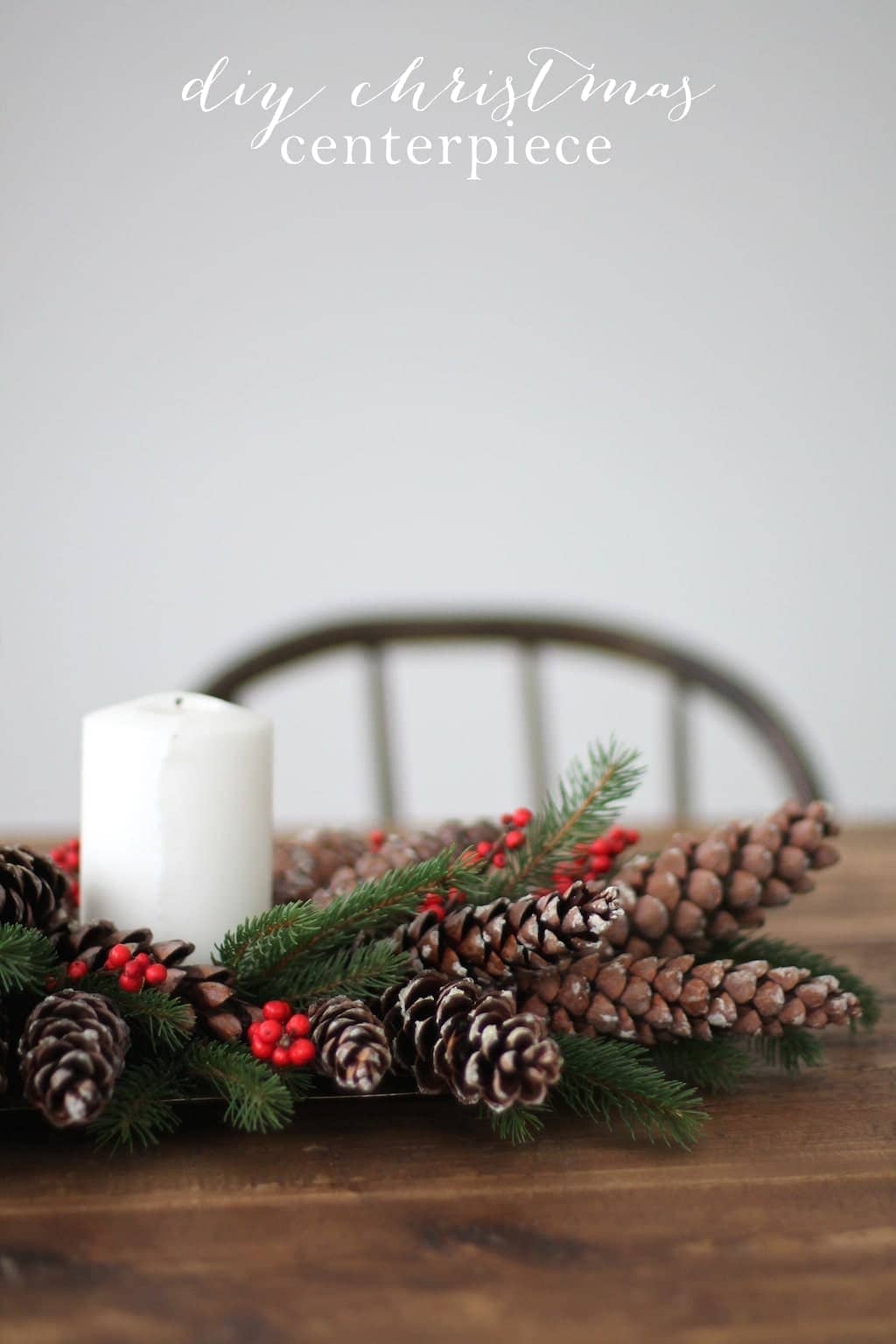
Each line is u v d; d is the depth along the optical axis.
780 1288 0.40
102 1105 0.43
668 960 0.53
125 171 2.03
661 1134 0.51
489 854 0.59
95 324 2.06
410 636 1.29
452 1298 0.39
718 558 2.25
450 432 2.17
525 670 1.30
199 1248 0.41
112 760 0.55
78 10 1.99
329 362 2.13
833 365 2.23
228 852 0.56
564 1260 0.41
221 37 2.03
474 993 0.48
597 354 2.18
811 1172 0.48
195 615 2.14
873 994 0.61
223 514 2.13
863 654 2.31
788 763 1.24
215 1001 0.48
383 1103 0.53
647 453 2.21
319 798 2.22
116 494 2.10
